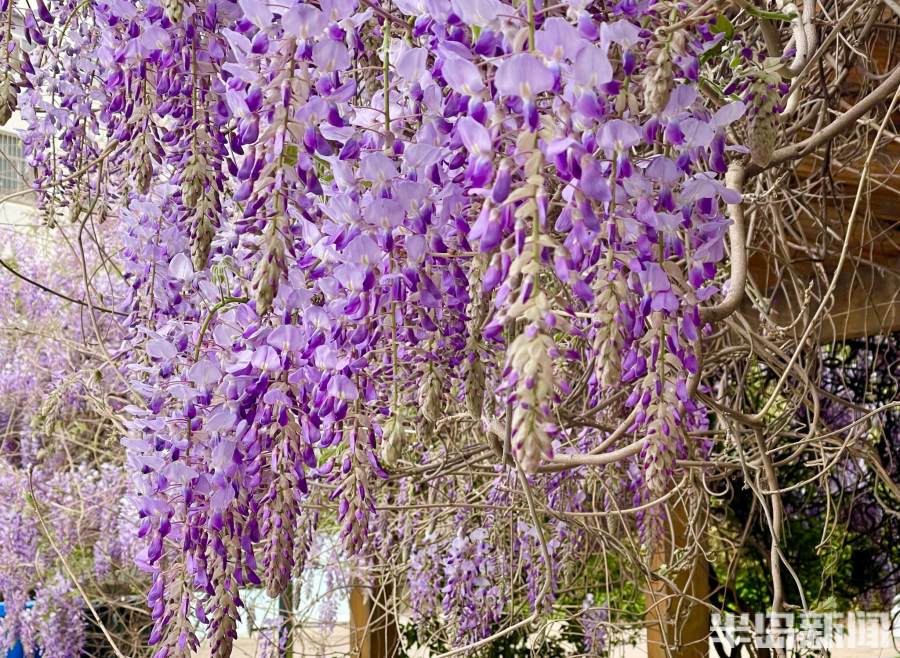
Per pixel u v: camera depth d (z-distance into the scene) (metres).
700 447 2.90
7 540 4.34
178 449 1.19
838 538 4.04
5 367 4.71
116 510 4.17
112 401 3.04
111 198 1.89
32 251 4.92
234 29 1.24
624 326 0.87
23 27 1.57
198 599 1.21
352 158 1.00
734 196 0.93
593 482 2.79
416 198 0.98
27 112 1.71
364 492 1.11
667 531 3.29
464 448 2.55
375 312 1.01
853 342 4.20
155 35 1.20
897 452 4.17
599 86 0.80
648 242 0.89
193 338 1.34
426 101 0.98
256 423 1.14
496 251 0.82
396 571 3.39
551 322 0.71
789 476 4.20
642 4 0.88
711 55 1.12
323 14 0.95
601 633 3.71
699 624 3.30
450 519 3.31
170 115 1.30
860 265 3.25
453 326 1.15
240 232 1.04
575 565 3.48
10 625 4.47
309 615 4.09
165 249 1.50
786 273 3.30
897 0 1.55
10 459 5.00
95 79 1.78
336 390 1.08
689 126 0.90
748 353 2.76
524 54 0.76
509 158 0.79
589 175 0.79
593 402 2.39
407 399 1.33
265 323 1.15
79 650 4.52
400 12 1.15
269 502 1.16
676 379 0.92
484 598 2.96
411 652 4.57
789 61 1.53
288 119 0.97
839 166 2.39
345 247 0.99
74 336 4.84
